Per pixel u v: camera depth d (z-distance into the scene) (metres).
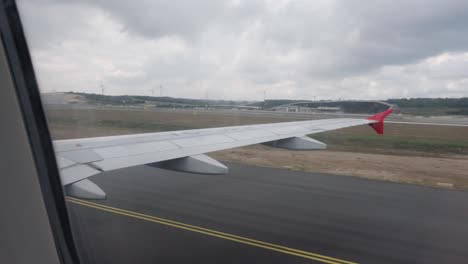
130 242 7.78
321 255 7.48
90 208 10.15
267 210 10.39
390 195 12.30
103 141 7.87
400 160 20.05
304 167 17.39
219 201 11.28
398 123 38.22
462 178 15.32
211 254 7.37
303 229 8.94
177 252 7.39
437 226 9.25
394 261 7.25
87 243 7.32
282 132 13.04
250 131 12.36
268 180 14.36
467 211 10.51
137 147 7.93
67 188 5.30
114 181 13.66
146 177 14.39
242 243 7.99
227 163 18.38
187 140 9.46
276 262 7.11
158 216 9.69
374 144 26.39
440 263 7.20
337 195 12.20
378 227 9.12
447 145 25.50
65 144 7.08
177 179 14.13
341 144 26.52
